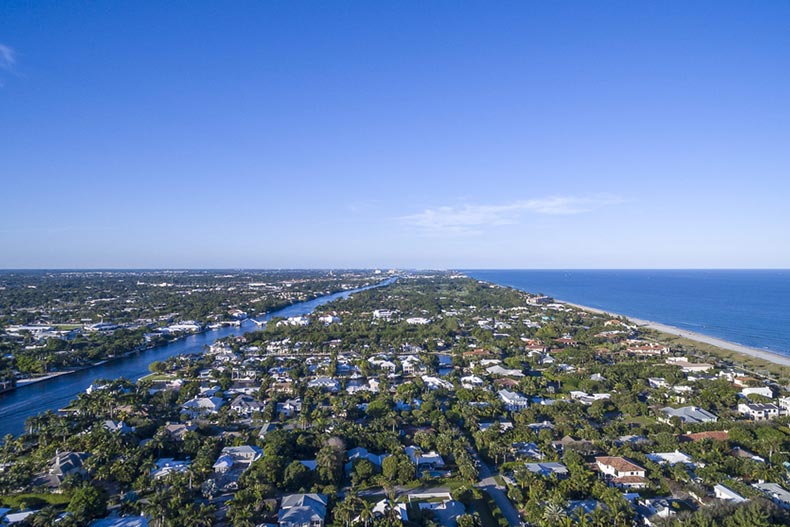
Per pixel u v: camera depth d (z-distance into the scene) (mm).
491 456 139375
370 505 108812
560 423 162125
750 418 178875
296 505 108125
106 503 110938
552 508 101312
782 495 112000
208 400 190750
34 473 124500
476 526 101312
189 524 97688
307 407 186375
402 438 153625
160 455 139625
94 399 178625
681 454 137000
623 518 99125
